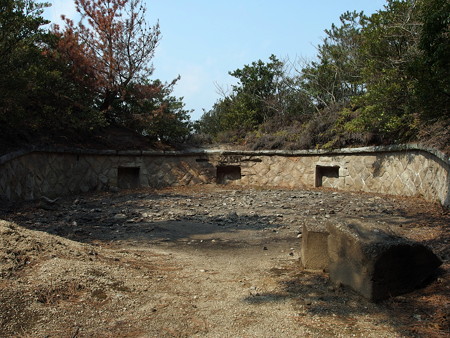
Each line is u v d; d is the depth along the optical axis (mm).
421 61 5836
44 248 4203
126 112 15617
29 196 10391
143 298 3613
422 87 5816
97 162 13594
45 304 3217
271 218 8289
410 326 3143
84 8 14156
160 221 8062
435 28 5516
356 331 3082
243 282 4270
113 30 14523
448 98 5836
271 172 15188
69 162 12414
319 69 16719
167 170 15117
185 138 16516
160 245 6094
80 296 3451
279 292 3957
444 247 5113
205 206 10156
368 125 11609
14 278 3471
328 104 16750
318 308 3539
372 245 3693
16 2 9328
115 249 5617
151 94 15508
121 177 14531
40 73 11094
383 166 11953
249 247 5988
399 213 8438
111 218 8305
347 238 3986
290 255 5461
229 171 15883
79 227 7293
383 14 10414
